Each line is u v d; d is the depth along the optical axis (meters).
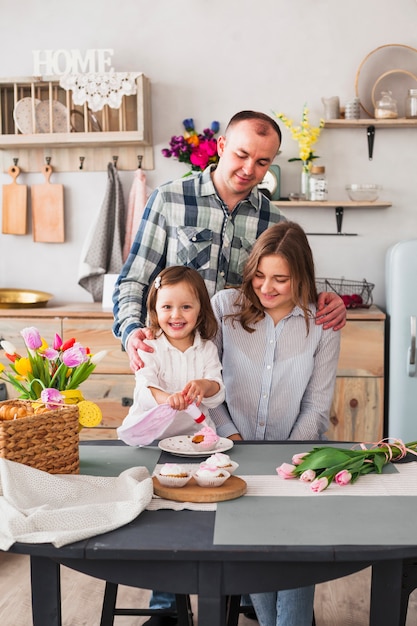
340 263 4.02
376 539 1.24
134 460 1.73
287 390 2.10
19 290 4.02
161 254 2.41
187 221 2.37
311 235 4.01
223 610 1.24
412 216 3.99
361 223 4.00
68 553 1.20
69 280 4.16
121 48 4.01
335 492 1.50
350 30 3.93
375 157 3.99
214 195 2.37
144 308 2.39
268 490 1.51
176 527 1.30
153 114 4.02
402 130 3.96
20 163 4.10
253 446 1.87
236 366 2.11
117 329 2.33
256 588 1.23
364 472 1.62
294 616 1.69
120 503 1.35
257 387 2.10
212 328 2.06
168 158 4.04
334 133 3.97
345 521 1.33
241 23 3.96
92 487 1.47
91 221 4.11
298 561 1.20
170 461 1.72
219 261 2.40
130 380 3.56
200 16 3.97
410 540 1.24
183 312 1.98
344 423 3.58
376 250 4.01
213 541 1.23
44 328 3.61
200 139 3.94
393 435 3.58
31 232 4.15
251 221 2.43
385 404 3.69
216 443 1.78
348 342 3.55
